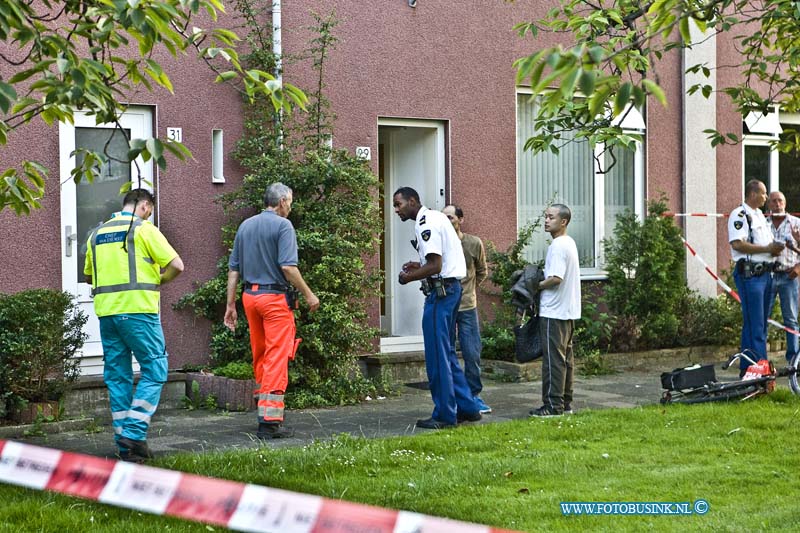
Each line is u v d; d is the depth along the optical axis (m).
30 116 5.44
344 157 10.75
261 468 6.75
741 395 9.69
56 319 8.62
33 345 8.45
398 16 11.86
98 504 5.82
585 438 7.91
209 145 10.55
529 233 12.52
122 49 9.94
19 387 8.52
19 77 4.79
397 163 12.84
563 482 6.45
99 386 9.49
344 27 11.47
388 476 6.62
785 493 6.19
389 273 12.87
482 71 12.53
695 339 13.53
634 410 9.11
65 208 9.79
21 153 9.52
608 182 13.98
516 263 12.41
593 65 3.75
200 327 10.48
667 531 5.39
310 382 10.11
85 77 4.77
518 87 12.97
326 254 10.22
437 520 3.38
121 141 10.15
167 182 10.33
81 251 9.90
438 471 6.69
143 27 4.79
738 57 14.70
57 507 5.68
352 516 3.45
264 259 8.35
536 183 13.44
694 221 14.32
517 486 6.38
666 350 13.25
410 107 11.98
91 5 5.32
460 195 12.43
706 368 9.69
